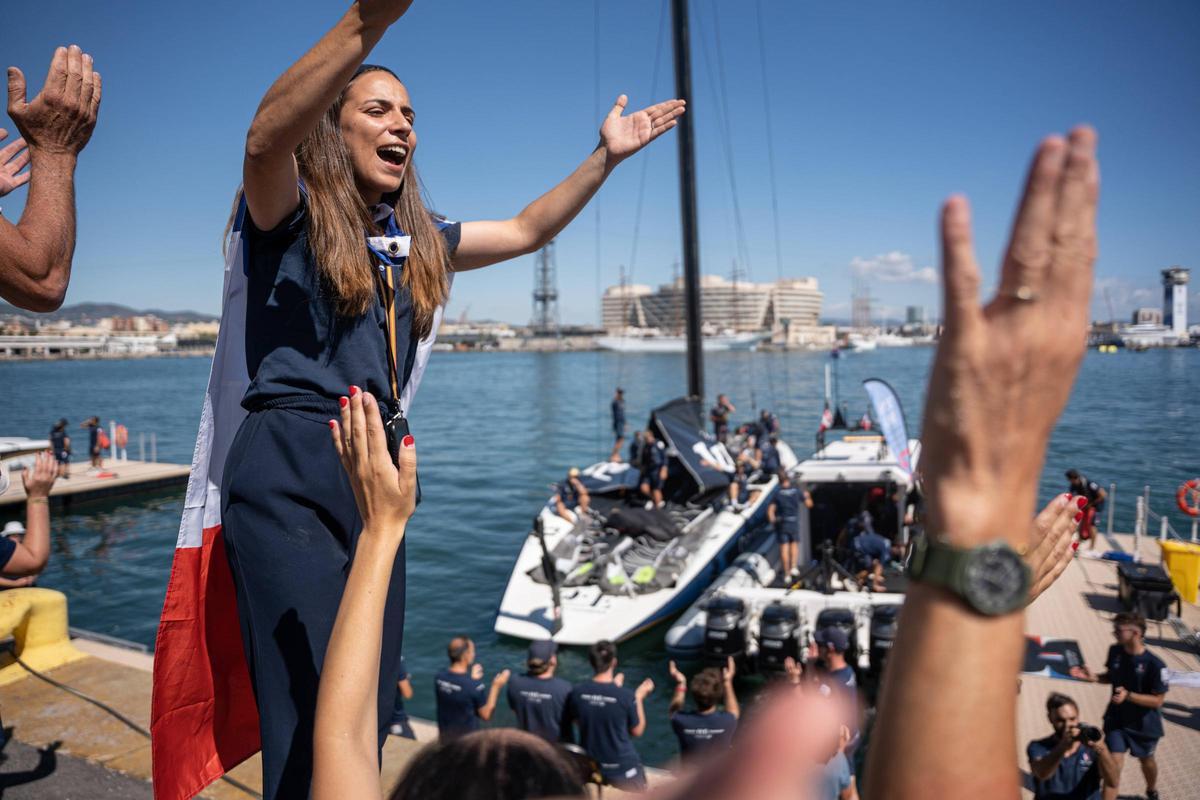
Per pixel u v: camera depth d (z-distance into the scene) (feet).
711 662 32.81
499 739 1.89
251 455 4.51
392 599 4.64
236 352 4.86
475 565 51.88
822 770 0.98
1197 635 30.73
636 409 163.94
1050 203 1.54
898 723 1.66
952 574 1.62
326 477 4.49
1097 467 89.66
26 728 14.60
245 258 4.67
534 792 1.73
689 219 70.95
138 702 15.85
